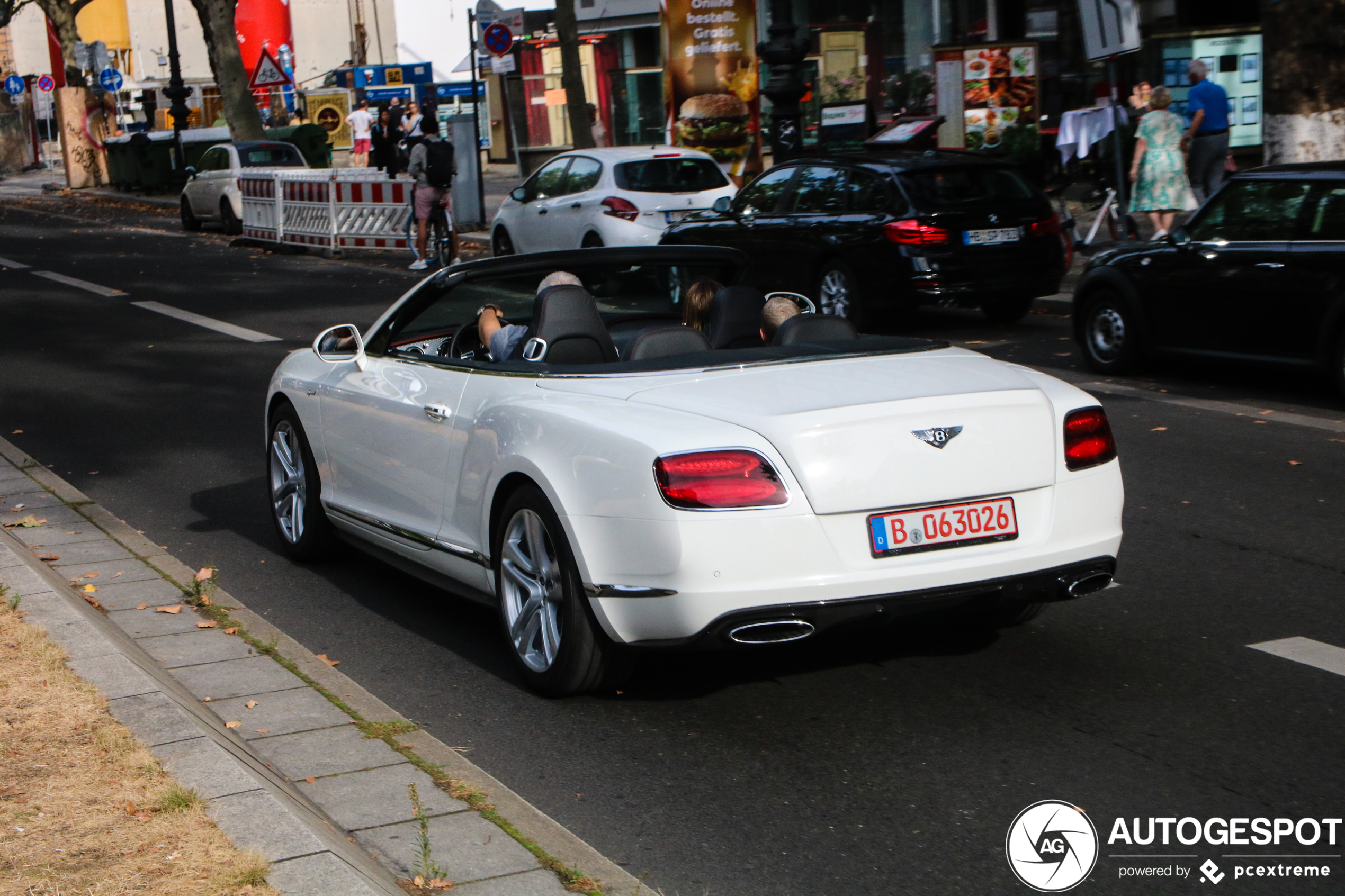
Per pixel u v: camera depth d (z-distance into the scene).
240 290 19.27
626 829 4.12
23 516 8.05
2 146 53.81
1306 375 11.19
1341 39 13.20
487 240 23.47
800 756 4.58
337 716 4.90
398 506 6.08
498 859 3.77
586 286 6.54
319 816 3.99
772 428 4.52
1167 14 22.64
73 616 5.43
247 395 11.95
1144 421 9.79
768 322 6.08
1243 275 10.45
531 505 5.00
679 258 6.39
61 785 3.90
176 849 3.51
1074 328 11.96
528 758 4.65
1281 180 10.44
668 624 4.55
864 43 26.98
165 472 9.26
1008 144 21.98
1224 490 7.93
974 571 4.64
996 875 3.78
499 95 41.12
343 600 6.52
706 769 4.51
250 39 57.12
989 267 13.28
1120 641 5.59
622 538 4.60
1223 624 5.75
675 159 18.23
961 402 4.71
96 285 20.06
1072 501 4.85
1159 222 16.72
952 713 4.89
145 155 38.41
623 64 34.84
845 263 13.59
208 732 4.31
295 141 39.16
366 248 23.23
